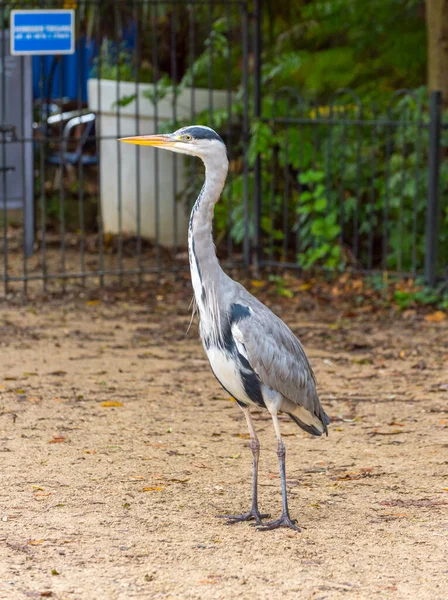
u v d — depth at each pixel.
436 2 13.77
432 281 12.59
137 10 14.55
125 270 14.15
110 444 7.21
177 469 6.71
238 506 6.02
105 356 9.92
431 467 6.75
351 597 4.69
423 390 8.81
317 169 14.73
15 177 15.62
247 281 13.71
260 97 14.08
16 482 6.33
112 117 16.30
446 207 13.52
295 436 7.59
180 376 9.28
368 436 7.53
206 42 14.91
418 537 5.51
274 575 4.95
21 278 12.59
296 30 16.17
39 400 8.32
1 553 5.17
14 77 15.27
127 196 16.30
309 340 10.70
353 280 13.30
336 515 5.88
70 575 4.90
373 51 16.22
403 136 13.09
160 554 5.20
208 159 5.86
